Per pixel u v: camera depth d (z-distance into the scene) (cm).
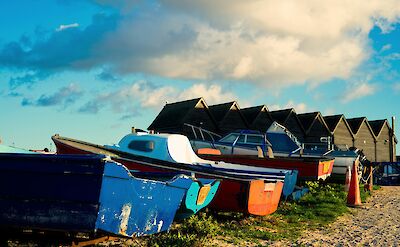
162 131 3328
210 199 891
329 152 2106
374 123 4869
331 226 1042
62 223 565
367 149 4506
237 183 934
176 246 686
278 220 1058
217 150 1773
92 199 546
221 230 862
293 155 2009
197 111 3241
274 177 1141
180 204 796
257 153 1834
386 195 1925
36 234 648
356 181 1486
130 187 591
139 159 1145
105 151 1170
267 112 3625
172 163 1134
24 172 573
